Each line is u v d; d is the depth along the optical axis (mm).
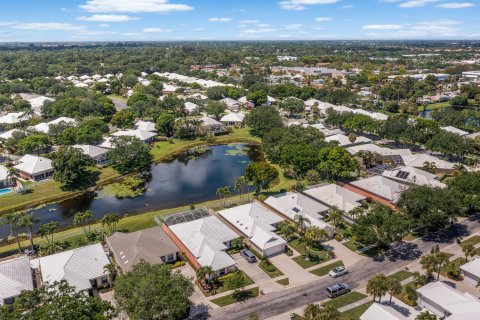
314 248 96250
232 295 77750
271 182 143125
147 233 95438
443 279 82875
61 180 134000
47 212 120562
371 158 152000
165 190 139000
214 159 174875
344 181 138875
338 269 84625
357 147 165125
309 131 176875
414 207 100000
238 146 194625
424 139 178125
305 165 139375
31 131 186250
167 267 71812
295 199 116125
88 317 57062
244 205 112000
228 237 96812
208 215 107062
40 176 144000
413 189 105250
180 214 105562
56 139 190875
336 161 135625
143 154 163375
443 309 69750
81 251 87000
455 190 110438
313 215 108500
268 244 93250
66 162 136750
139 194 135250
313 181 140000
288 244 98750
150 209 122562
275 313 72125
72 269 81125
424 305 73188
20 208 122312
